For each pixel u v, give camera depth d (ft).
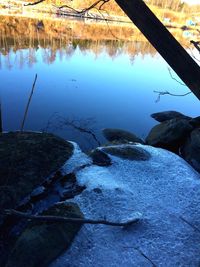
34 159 17.62
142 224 15.64
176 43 5.84
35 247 13.17
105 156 20.72
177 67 5.97
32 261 12.85
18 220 14.90
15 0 118.01
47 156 18.21
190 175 20.54
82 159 19.75
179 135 27.63
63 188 17.52
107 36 99.60
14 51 60.18
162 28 5.75
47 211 15.24
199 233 15.64
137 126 34.19
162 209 16.98
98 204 16.47
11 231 14.52
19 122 30.55
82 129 30.42
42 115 32.68
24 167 16.96
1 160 16.98
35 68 49.75
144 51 85.25
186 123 28.40
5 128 29.07
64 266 13.12
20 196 15.56
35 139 19.30
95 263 13.46
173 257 14.12
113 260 13.67
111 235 14.83
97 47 79.00
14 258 12.98
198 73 5.96
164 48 5.85
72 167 18.83
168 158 22.13
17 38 73.77
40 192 16.53
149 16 5.67
